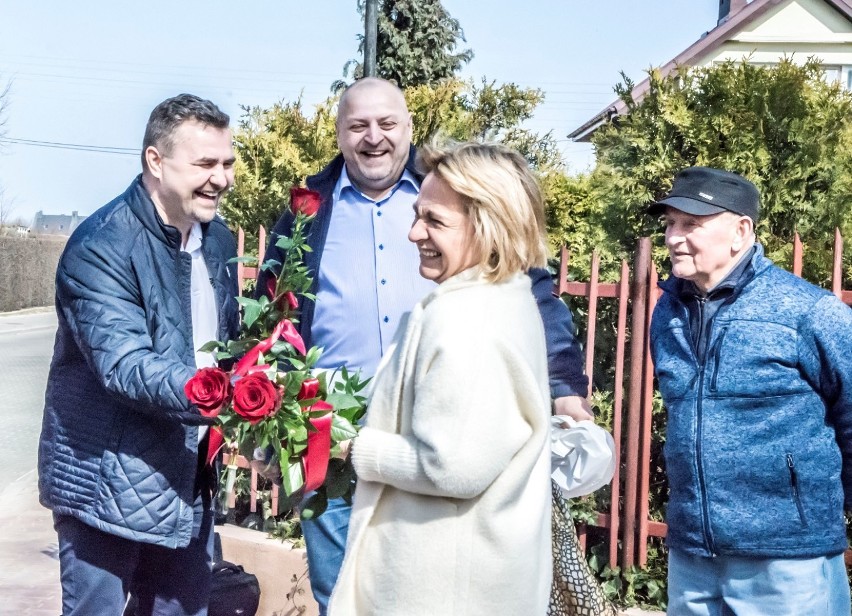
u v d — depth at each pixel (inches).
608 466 113.7
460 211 87.8
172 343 115.4
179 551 124.3
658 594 147.9
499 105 329.4
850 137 167.3
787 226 166.9
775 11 756.6
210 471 125.5
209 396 92.4
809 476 103.6
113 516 112.7
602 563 155.1
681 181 110.8
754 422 105.1
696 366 109.3
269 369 96.9
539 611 85.6
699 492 107.7
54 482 115.8
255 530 181.0
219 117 115.3
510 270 87.6
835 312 104.0
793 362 104.3
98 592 116.8
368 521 86.0
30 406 506.9
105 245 111.7
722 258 108.3
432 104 249.1
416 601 82.2
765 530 104.0
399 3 1082.7
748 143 167.9
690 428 108.5
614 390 151.4
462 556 82.1
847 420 104.4
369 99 131.1
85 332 110.3
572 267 180.9
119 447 113.4
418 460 81.2
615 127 188.7
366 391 114.9
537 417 82.7
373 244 134.0
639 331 147.4
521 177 89.3
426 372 82.8
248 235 217.0
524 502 83.7
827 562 105.9
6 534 225.5
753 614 106.1
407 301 132.9
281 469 92.2
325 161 220.1
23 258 1432.1
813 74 174.7
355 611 86.0
